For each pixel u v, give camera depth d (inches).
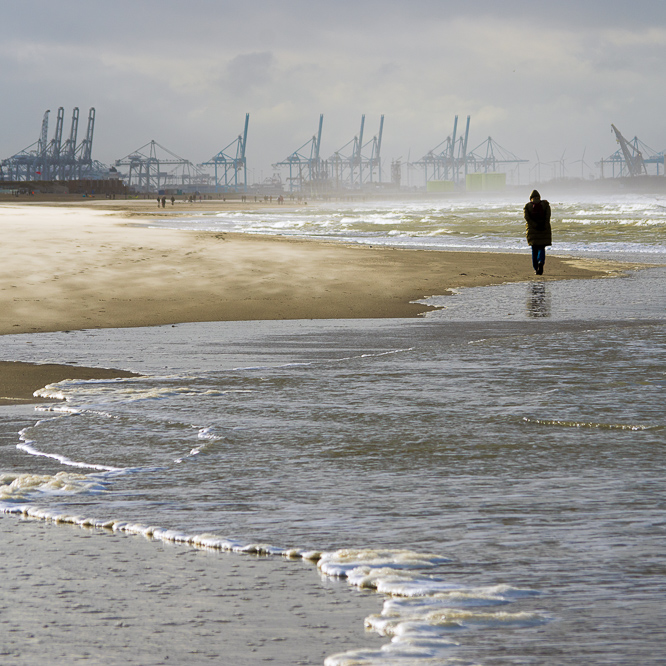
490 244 5221.5
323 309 2268.7
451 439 856.3
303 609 428.1
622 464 746.8
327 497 655.1
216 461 780.6
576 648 373.1
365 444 840.9
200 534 560.4
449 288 2758.4
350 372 1299.2
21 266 2891.2
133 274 2815.0
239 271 2960.1
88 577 479.5
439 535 552.1
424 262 3496.6
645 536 543.2
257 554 523.8
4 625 407.8
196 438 879.7
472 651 370.3
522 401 1046.4
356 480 707.4
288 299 2427.4
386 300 2449.6
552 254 4416.8
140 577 479.2
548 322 1966.0
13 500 657.6
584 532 554.3
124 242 3905.0
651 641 380.5
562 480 695.7
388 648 374.0
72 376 1307.8
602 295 2571.4
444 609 422.6
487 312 2190.0
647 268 3499.0
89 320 2030.0
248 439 869.8
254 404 1057.5
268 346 1632.6
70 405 1067.3
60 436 893.8
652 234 5812.0
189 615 420.2
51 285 2529.5
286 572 488.1
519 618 407.8
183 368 1375.5
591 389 1119.0
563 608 422.9
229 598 445.1
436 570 483.8
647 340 1598.2
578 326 1884.8
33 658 369.4
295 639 388.5
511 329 1849.2
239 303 2335.1
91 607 431.5
